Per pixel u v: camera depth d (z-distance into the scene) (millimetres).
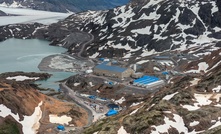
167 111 112375
